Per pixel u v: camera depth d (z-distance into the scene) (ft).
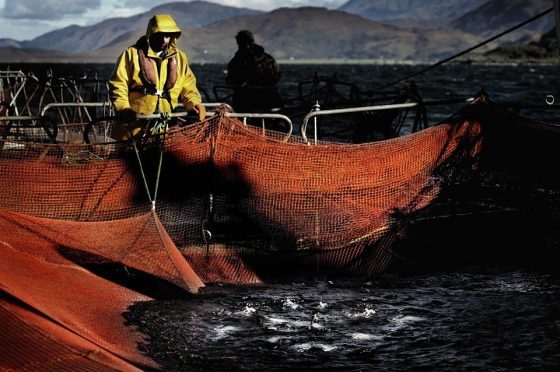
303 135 25.98
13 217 21.65
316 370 16.33
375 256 24.88
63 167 23.39
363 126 33.42
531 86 190.80
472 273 23.82
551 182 25.68
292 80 251.60
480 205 25.91
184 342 17.85
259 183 24.48
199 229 24.44
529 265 24.11
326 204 24.97
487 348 17.57
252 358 17.01
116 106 24.04
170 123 28.17
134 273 21.99
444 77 309.22
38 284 18.63
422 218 25.52
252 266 24.27
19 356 13.66
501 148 26.32
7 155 23.32
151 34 24.12
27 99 38.47
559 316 19.76
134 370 14.30
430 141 25.81
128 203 23.82
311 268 24.71
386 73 426.10
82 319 17.52
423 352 17.42
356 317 20.01
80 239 21.98
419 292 22.31
